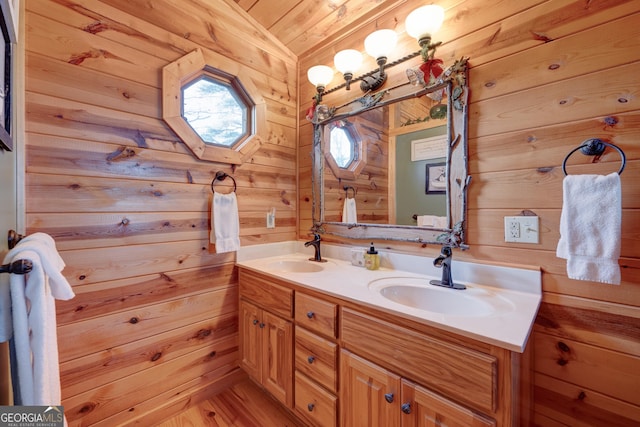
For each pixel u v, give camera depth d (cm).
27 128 107
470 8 125
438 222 136
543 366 107
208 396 163
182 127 148
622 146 92
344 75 163
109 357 129
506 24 115
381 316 101
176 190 149
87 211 122
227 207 160
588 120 98
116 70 129
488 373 76
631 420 91
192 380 157
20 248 64
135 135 134
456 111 128
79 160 119
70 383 119
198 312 159
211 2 161
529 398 102
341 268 158
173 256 148
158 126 142
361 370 105
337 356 115
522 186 112
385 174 157
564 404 102
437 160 135
